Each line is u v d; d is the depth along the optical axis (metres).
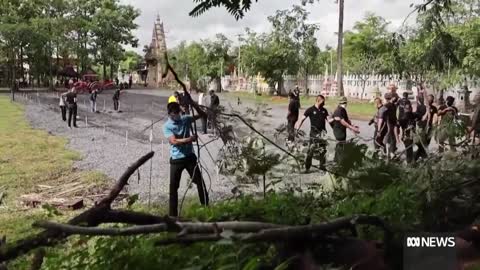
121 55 85.50
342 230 2.90
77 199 9.05
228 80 68.31
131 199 3.47
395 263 2.84
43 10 74.06
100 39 81.75
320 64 61.75
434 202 3.49
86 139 20.27
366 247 2.74
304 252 2.65
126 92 66.75
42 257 2.54
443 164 3.93
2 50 69.31
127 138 20.42
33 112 34.97
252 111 6.43
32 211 8.48
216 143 11.63
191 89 7.59
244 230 2.55
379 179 4.34
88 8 80.06
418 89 12.73
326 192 4.57
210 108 5.48
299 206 3.68
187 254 2.69
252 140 5.44
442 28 5.72
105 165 14.01
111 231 2.33
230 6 4.70
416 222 3.34
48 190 10.26
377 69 47.22
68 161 14.62
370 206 3.48
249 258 2.57
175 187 7.61
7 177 11.94
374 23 50.22
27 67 86.56
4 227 7.29
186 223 2.47
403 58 6.33
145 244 2.73
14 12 69.75
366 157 4.54
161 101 47.41
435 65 5.77
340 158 4.60
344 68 58.53
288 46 52.25
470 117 5.07
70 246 2.99
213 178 9.21
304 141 5.73
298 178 5.32
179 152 7.51
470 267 2.82
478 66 15.52
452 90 22.09
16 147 17.56
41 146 17.86
